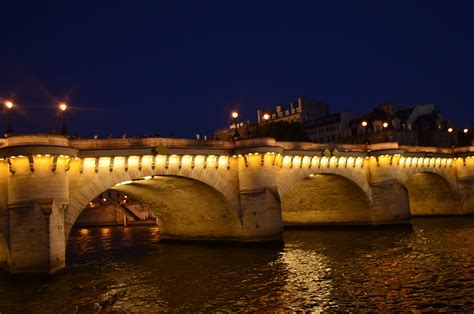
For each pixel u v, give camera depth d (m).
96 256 57.38
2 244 41.62
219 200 57.59
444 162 88.00
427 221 83.31
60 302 32.94
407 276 36.69
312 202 78.75
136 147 48.28
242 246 56.88
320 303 30.31
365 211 73.62
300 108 153.00
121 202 127.38
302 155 63.38
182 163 52.25
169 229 69.50
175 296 33.88
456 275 36.09
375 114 132.12
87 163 45.97
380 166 72.56
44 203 39.69
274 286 35.34
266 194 56.47
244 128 142.88
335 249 52.62
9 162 39.97
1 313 30.61
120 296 34.41
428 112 144.38
